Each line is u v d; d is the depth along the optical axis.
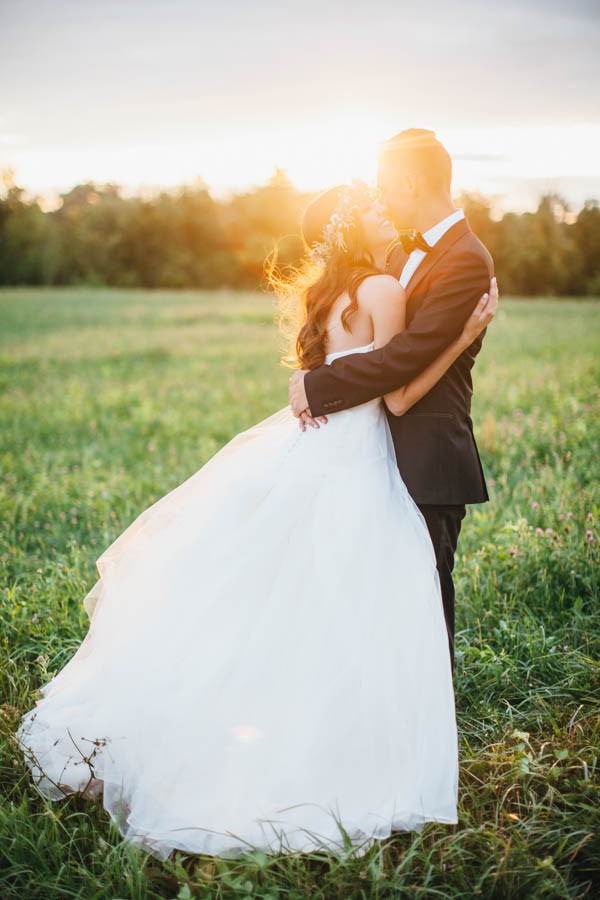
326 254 2.58
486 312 2.43
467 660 3.14
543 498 4.64
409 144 2.44
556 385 8.97
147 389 10.82
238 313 26.11
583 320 21.02
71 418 8.82
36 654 3.29
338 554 2.35
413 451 2.55
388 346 2.42
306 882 2.03
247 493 2.56
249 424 8.22
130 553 2.69
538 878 2.04
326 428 2.54
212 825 2.17
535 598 3.57
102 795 2.45
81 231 64.25
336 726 2.19
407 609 2.32
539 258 50.62
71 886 2.09
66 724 2.44
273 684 2.25
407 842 2.24
